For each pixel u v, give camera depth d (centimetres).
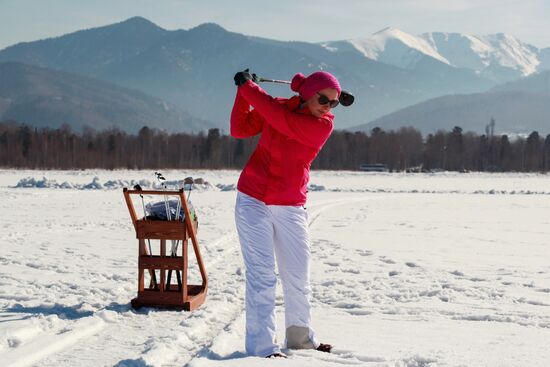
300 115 478
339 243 1160
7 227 1355
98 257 961
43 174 5391
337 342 524
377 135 11538
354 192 2998
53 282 755
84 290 707
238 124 507
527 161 10900
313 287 754
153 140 10675
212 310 621
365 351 495
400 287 757
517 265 934
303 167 494
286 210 494
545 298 709
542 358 481
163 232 627
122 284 747
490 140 11862
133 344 510
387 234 1315
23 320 564
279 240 499
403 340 532
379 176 6072
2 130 10262
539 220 1662
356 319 607
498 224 1548
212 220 1553
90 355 479
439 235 1305
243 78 487
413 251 1067
